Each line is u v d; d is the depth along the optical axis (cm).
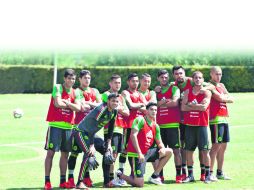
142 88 1973
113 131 1881
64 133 1809
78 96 1838
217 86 1995
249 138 3109
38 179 2025
